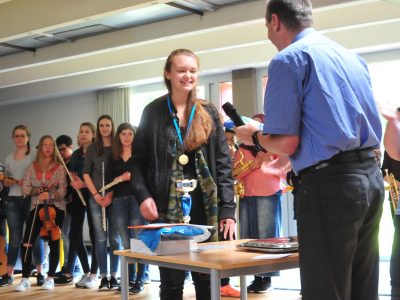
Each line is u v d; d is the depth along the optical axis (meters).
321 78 1.68
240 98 8.10
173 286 2.35
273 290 4.96
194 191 2.43
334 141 1.64
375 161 1.77
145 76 8.78
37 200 5.55
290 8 1.79
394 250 3.38
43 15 5.86
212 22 6.00
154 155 2.43
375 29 6.72
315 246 1.67
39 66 8.44
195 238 2.27
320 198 1.67
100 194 5.25
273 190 4.63
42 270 5.78
